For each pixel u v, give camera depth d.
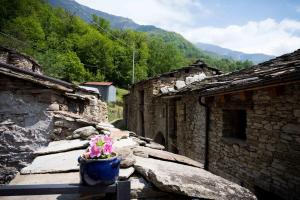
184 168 3.06
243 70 7.41
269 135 4.69
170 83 14.00
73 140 4.53
